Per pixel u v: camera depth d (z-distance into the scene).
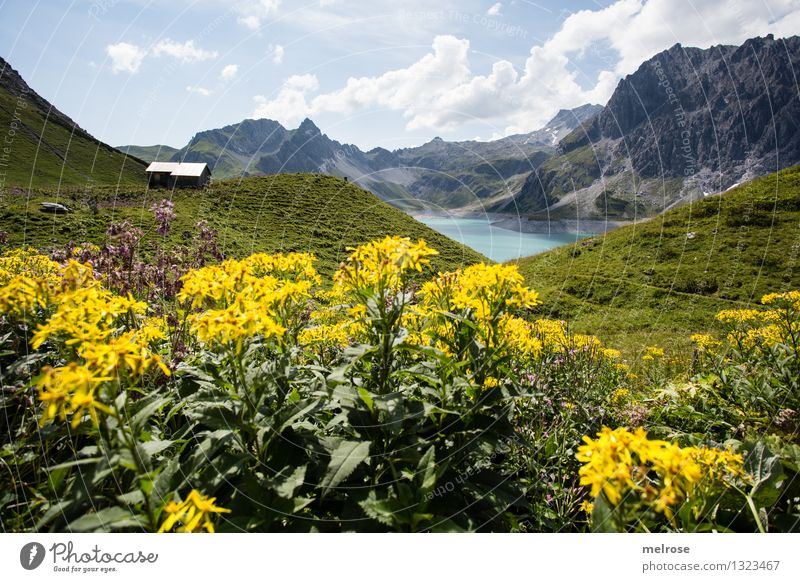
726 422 4.28
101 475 1.92
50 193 48.09
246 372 2.56
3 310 2.86
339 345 4.64
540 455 3.52
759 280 26.56
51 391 1.86
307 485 2.69
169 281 5.30
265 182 60.31
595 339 6.01
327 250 37.94
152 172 70.75
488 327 3.09
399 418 2.49
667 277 28.78
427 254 2.77
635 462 1.85
